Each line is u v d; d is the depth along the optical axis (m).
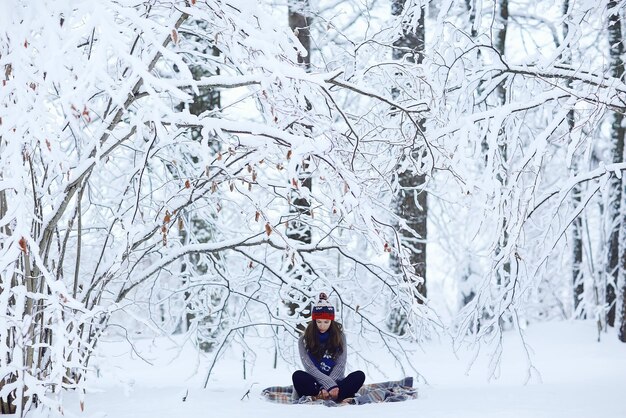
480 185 6.86
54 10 4.66
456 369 11.16
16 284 5.93
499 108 7.30
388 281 8.00
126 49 4.46
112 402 6.56
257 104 7.75
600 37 14.82
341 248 7.86
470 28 12.76
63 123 5.89
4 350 4.97
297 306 10.50
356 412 6.03
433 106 6.75
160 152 8.22
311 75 5.30
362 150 7.14
